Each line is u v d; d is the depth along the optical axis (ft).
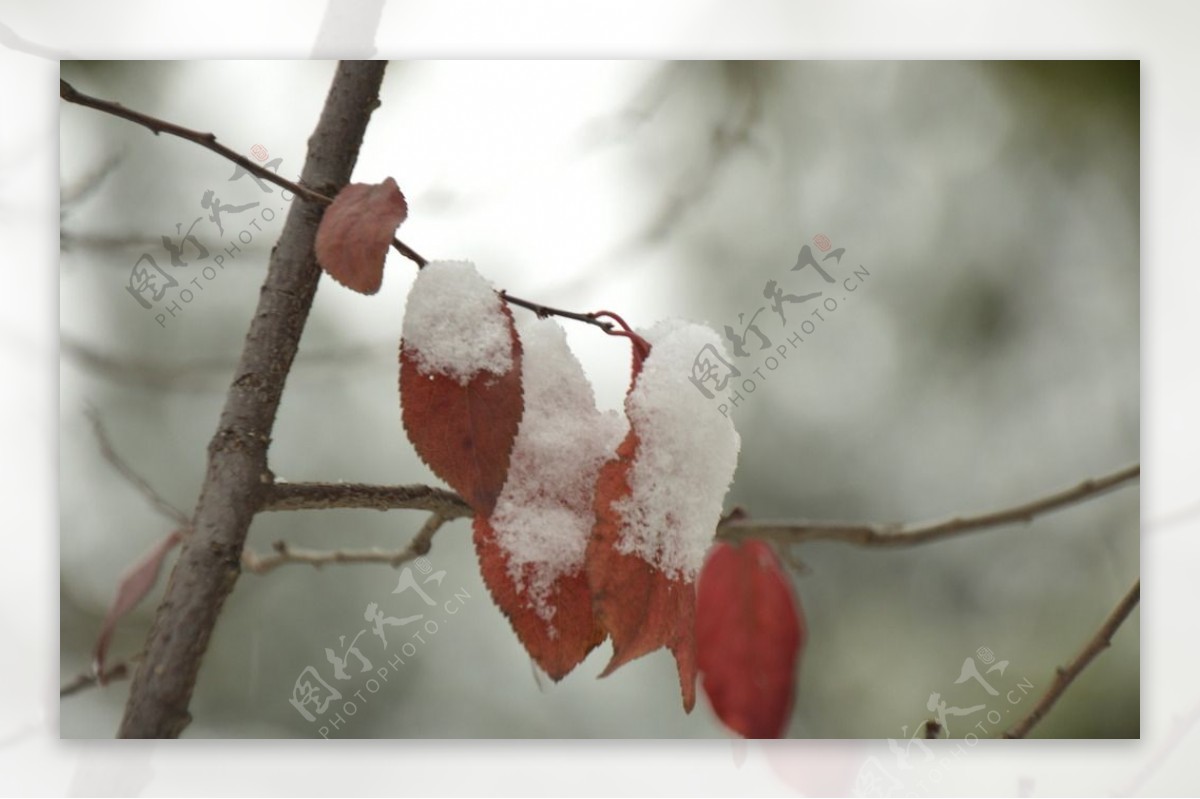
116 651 3.40
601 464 2.62
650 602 2.56
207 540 2.63
